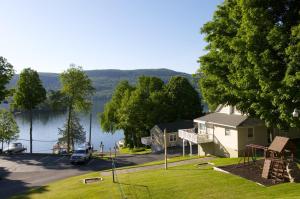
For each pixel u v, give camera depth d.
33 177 35.69
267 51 21.48
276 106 23.44
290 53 19.81
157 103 67.38
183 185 23.39
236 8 25.39
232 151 37.00
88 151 47.16
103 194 23.55
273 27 21.62
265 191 20.28
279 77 21.84
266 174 23.06
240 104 27.28
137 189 23.80
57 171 38.91
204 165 31.66
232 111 40.06
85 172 37.91
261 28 22.42
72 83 65.38
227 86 26.83
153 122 67.00
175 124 63.47
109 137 109.94
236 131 36.00
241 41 23.23
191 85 70.62
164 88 70.69
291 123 21.39
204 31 28.89
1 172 38.69
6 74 54.47
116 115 74.06
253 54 22.09
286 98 20.70
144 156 49.75
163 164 35.97
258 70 21.86
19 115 171.38
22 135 107.62
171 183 24.30
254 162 27.50
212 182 23.36
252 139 36.44
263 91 21.97
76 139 71.06
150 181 25.91
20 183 32.81
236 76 25.06
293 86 20.23
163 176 27.45
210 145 41.81
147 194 22.31
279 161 22.53
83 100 67.31
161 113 67.50
